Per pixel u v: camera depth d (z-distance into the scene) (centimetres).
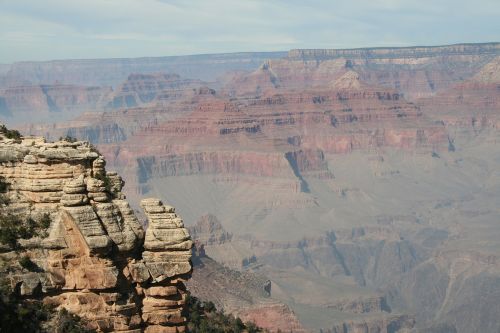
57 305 5716
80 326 5650
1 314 5522
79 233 5694
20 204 5803
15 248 5681
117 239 5775
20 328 5581
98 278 5703
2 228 5666
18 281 5641
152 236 5888
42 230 5741
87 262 5716
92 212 5731
